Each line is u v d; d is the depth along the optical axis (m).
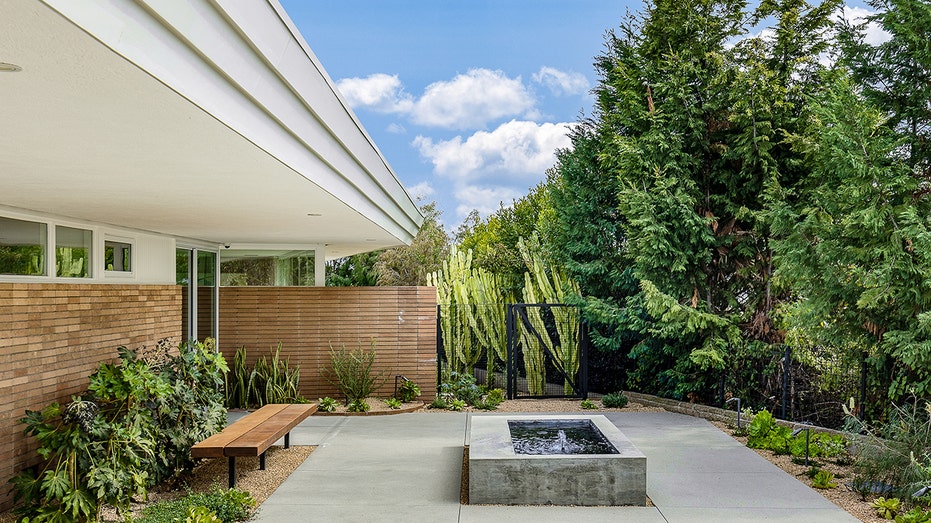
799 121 11.46
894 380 8.66
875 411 9.32
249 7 3.23
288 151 4.49
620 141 12.17
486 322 15.56
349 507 6.64
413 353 13.35
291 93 4.25
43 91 2.82
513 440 8.10
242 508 6.41
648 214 11.67
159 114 3.18
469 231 32.66
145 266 9.65
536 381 14.65
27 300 6.09
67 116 3.23
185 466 7.36
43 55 2.37
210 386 8.20
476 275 17.30
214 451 6.85
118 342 7.65
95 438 6.00
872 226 8.34
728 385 11.85
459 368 15.98
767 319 11.59
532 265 16.97
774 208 10.26
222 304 13.22
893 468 6.84
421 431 10.42
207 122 3.32
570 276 14.89
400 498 6.95
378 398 13.23
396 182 9.80
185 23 2.72
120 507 6.04
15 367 5.93
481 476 6.78
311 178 5.13
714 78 11.69
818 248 8.77
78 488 5.75
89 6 2.15
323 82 4.82
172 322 9.11
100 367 6.50
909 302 8.20
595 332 13.94
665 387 13.29
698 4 12.56
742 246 11.93
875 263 8.57
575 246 14.30
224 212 7.33
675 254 11.91
